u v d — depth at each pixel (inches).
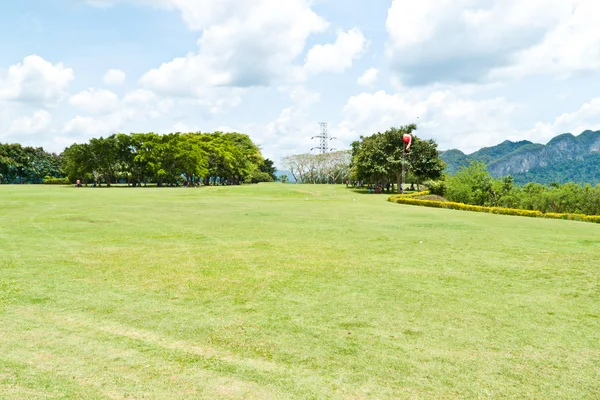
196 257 334.3
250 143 3587.6
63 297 225.0
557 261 331.9
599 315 207.2
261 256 341.1
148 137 2460.6
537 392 134.6
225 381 138.7
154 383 136.5
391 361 154.9
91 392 130.3
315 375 143.6
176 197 1179.3
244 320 194.5
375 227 537.6
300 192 1558.8
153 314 200.8
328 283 260.4
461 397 131.1
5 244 377.7
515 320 199.0
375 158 1711.4
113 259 322.3
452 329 186.9
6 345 163.6
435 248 386.6
